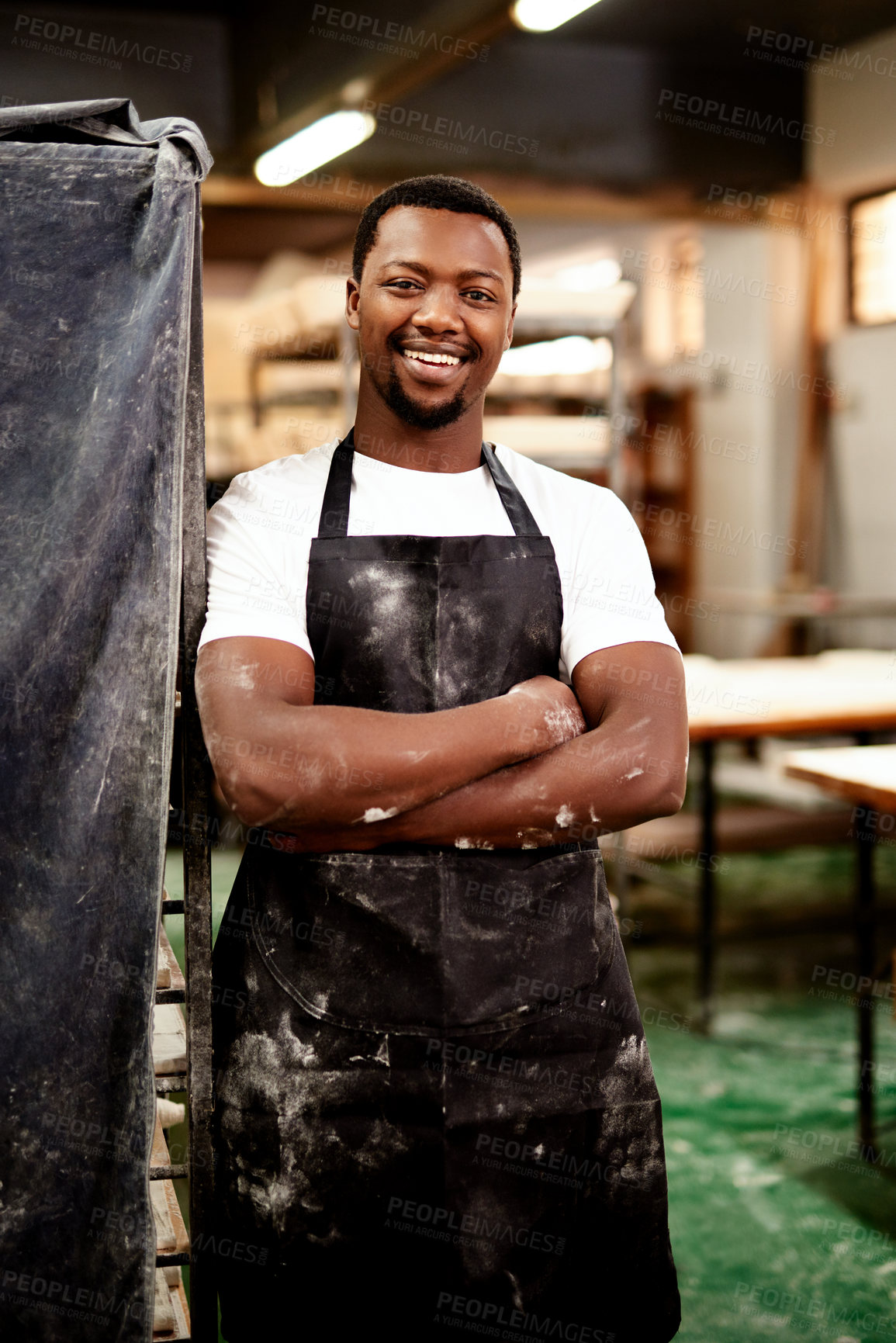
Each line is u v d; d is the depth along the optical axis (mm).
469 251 1508
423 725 1418
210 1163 1494
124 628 1394
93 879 1398
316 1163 1465
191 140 1387
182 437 1385
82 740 1401
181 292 1383
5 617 1402
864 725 3801
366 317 1551
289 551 1527
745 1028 3752
